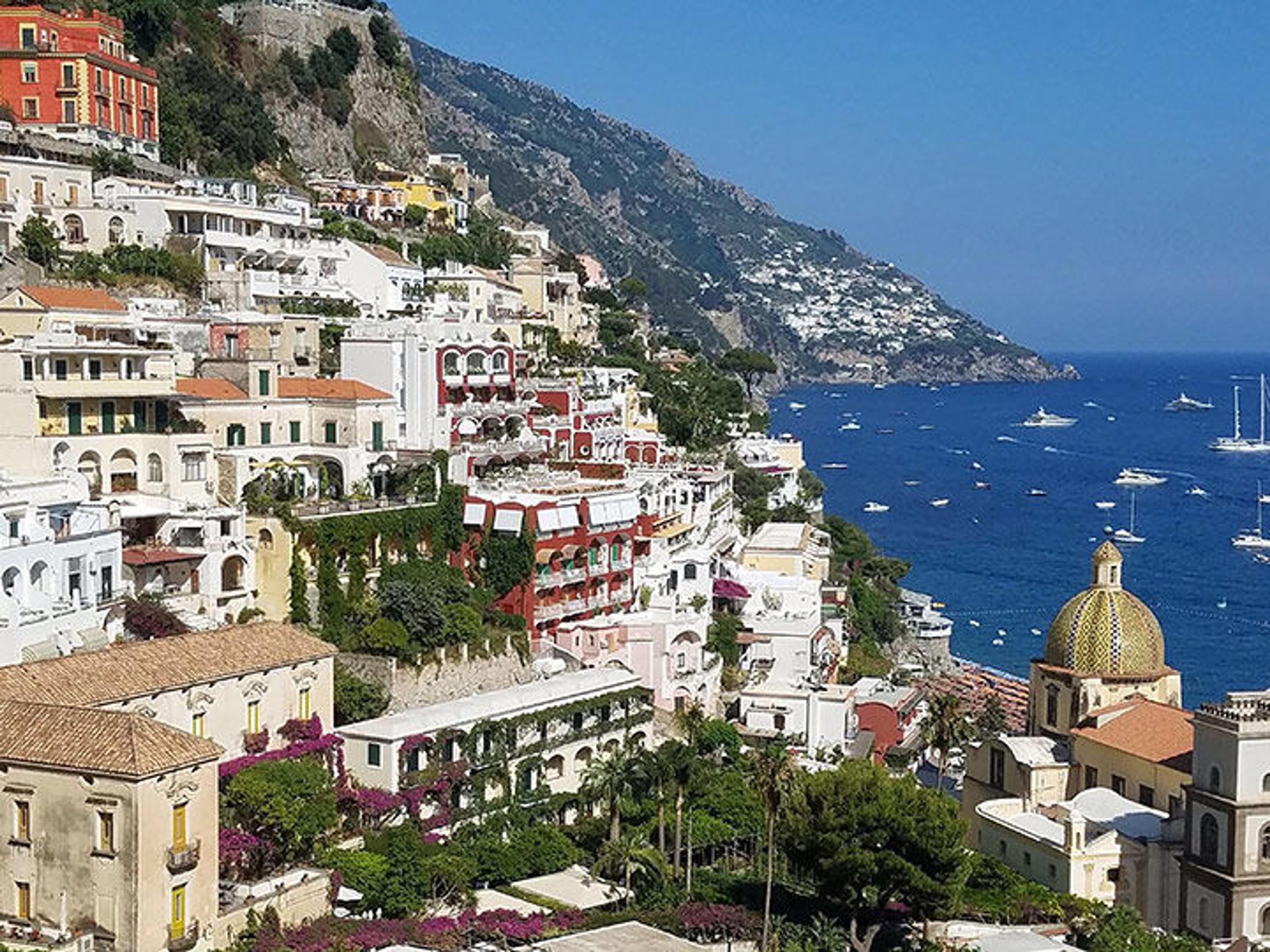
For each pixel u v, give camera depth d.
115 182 173.62
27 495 105.56
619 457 191.25
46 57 186.75
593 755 123.75
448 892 98.00
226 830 90.38
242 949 84.06
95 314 136.25
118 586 109.12
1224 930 108.06
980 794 135.88
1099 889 112.88
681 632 142.25
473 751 112.06
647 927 93.25
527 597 137.25
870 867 97.94
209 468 124.62
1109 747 126.75
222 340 147.25
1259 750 108.06
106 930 79.12
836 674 178.00
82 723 81.81
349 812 102.81
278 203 197.25
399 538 131.38
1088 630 136.75
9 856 81.19
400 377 148.88
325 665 105.06
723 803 118.94
